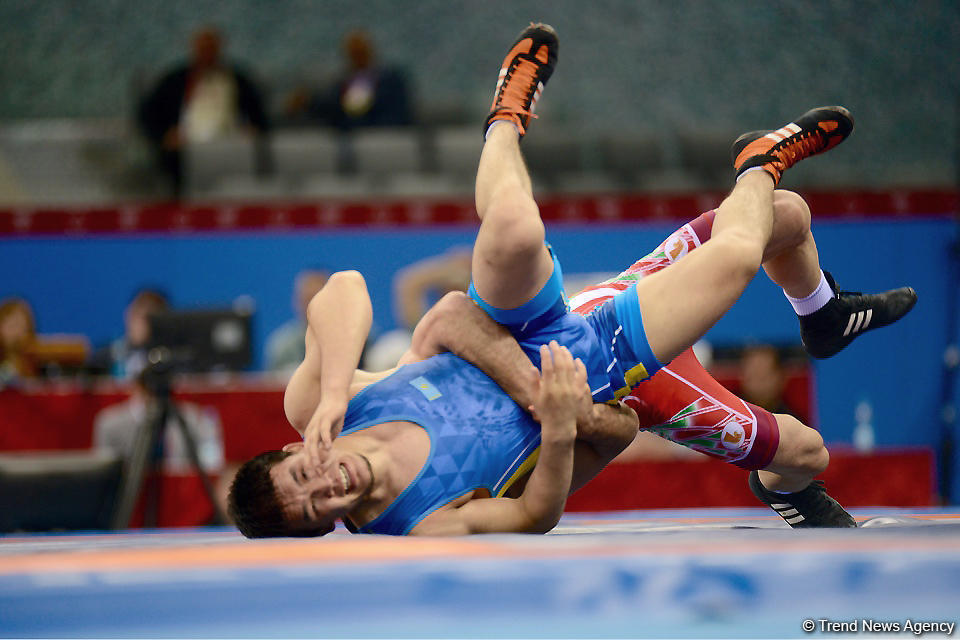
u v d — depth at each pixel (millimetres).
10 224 12648
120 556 2521
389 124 16406
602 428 4062
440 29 20391
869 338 12414
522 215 3859
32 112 19766
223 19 20172
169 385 8305
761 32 20484
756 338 12258
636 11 20469
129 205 12805
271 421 9320
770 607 1861
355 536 3643
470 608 1841
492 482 4043
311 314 4125
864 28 20500
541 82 4508
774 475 4953
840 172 19750
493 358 4129
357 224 12961
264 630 1767
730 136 17031
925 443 12391
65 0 20016
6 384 9641
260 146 15609
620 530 4266
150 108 16109
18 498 7742
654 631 1727
